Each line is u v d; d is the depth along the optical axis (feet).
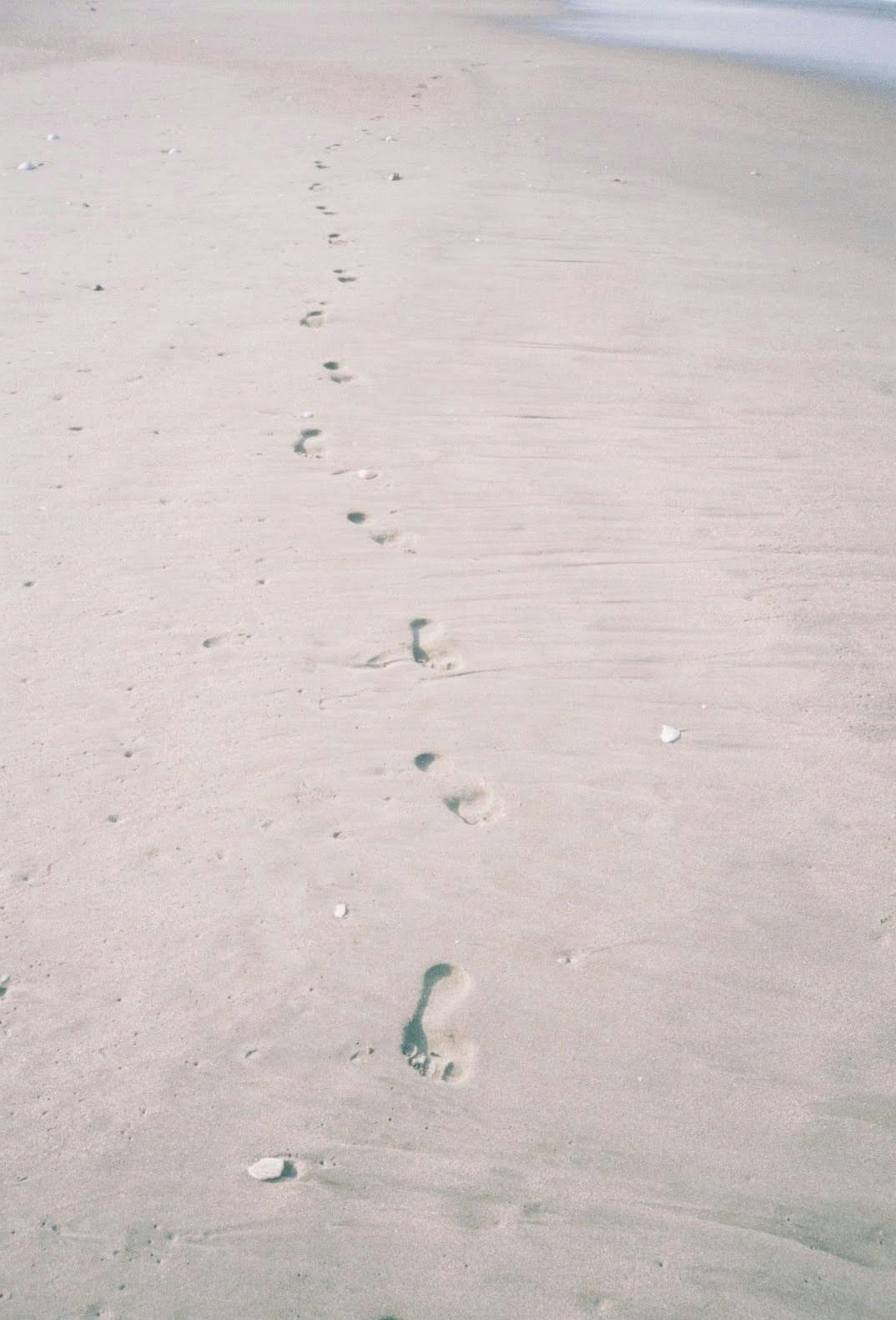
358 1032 7.34
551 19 57.67
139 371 16.20
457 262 20.98
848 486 13.85
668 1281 6.08
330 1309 5.93
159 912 8.09
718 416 15.55
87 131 30.81
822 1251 6.24
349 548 12.40
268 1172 6.54
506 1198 6.45
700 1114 6.91
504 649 10.97
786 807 9.20
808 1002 7.61
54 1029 7.29
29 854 8.52
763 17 62.54
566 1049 7.27
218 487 13.41
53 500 13.01
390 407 15.51
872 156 30.53
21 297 18.70
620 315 18.88
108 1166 6.56
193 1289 6.01
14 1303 5.92
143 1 59.11
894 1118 6.91
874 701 10.36
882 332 18.54
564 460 14.35
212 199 24.50
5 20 49.90
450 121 32.94
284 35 48.26
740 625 11.37
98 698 10.09
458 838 8.83
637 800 9.25
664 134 32.37
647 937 8.05
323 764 9.48
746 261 21.71
